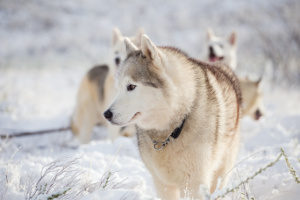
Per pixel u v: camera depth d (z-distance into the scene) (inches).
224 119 381.1
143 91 351.3
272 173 422.0
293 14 2098.9
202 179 353.4
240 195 342.0
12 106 1044.5
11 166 374.3
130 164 507.2
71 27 3016.7
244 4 3211.1
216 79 403.2
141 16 3331.7
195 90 358.6
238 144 455.5
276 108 1203.9
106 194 306.7
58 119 987.9
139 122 362.9
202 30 2913.4
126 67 362.9
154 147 357.1
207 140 348.8
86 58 2332.7
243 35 2449.6
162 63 350.9
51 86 1549.0
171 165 356.2
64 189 292.8
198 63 404.8
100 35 2864.2
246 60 1962.4
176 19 3211.1
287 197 309.0
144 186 427.2
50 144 677.9
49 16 3102.9
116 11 3462.1
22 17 3048.7
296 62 1813.5
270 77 1748.3
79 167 421.1
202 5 3486.7
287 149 568.7
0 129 721.6
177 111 350.0
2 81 1400.1
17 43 2556.6
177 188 385.1
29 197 311.4
